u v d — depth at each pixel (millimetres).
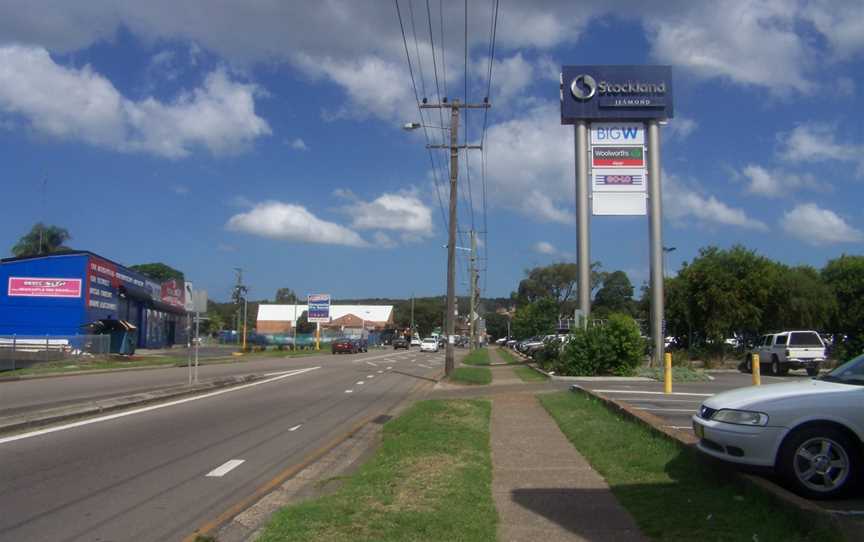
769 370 34438
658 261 33625
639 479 9031
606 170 34188
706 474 8633
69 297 50844
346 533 6625
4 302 50031
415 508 7520
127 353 49719
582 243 33969
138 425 14930
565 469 10195
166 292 73375
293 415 17547
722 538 6496
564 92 34500
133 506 8352
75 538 7105
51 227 72812
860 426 7527
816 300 42469
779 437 7574
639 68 34469
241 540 6977
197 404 19562
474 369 36531
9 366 36875
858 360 8820
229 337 100625
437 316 166625
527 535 6980
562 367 29516
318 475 10414
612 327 29109
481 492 8523
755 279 39656
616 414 14758
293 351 70625
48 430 13945
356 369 37969
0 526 7453
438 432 12875
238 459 11352
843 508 7160
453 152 33438
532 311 60438
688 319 40781
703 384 26062
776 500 6969
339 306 145750
